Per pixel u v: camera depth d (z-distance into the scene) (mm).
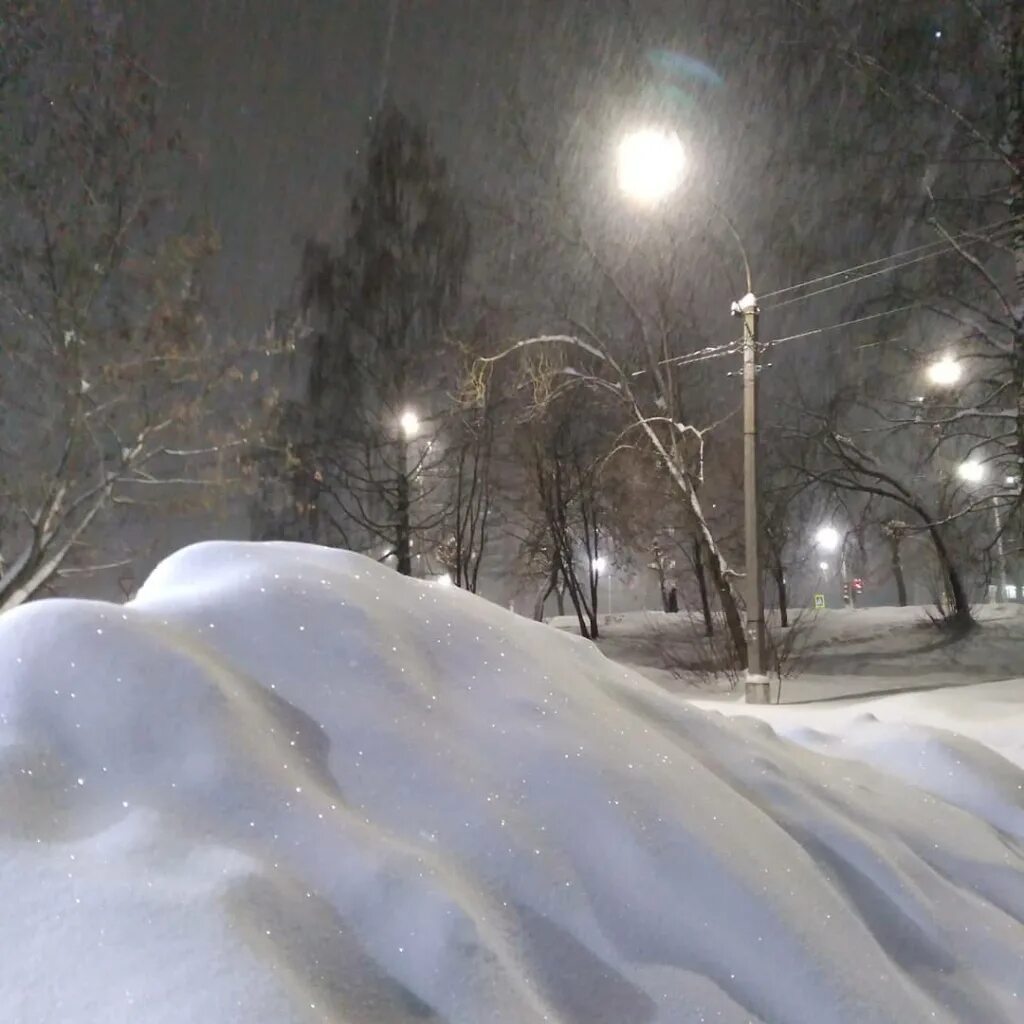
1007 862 2723
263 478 22156
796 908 1946
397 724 2082
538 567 30891
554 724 2227
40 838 1609
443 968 1548
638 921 1850
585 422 26391
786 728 3871
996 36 13000
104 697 1889
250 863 1618
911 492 20906
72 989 1357
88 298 15430
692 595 30500
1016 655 19391
